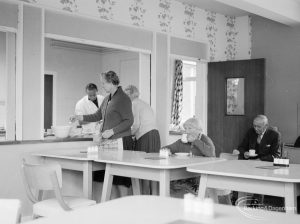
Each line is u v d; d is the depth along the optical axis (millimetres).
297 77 6406
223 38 6922
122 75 8789
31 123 4297
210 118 6699
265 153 5027
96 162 3625
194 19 6387
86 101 6246
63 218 1557
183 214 1609
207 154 3736
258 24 6840
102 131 4367
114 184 4191
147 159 3408
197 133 3889
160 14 5816
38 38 4336
